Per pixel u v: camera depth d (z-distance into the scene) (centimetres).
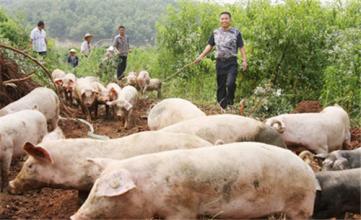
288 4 1396
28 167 645
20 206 677
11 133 748
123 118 1140
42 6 5606
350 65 1239
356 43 1267
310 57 1390
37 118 807
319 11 1431
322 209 653
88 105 1191
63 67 2077
